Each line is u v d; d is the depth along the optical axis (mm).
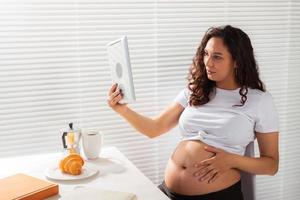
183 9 2209
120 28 2102
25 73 1968
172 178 1809
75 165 1553
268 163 1771
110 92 1802
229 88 1868
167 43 2213
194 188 1731
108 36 2086
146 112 2240
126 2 2088
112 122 2172
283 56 2520
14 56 1938
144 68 2191
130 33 2127
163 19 2178
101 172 1621
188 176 1749
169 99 2279
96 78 2098
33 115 2018
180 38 2234
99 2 2037
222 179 1720
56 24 1980
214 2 2273
